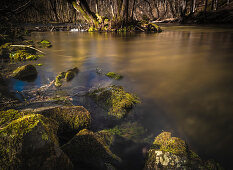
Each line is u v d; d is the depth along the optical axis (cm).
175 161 196
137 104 370
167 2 5200
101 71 626
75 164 203
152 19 5559
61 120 284
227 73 548
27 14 5203
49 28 3120
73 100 391
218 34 1802
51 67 684
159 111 340
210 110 329
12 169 167
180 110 337
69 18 5703
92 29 2727
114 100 363
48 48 1186
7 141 178
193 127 281
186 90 430
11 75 556
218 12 3666
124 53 984
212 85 456
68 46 1282
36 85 487
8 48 960
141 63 741
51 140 190
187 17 4372
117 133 277
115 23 2512
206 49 996
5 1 1420
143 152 236
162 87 461
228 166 205
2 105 345
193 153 218
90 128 294
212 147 236
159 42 1393
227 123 285
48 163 171
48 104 352
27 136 179
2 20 1489
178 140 237
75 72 586
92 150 222
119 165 212
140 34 2127
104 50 1103
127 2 2398
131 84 493
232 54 834
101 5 5562
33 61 789
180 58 802
